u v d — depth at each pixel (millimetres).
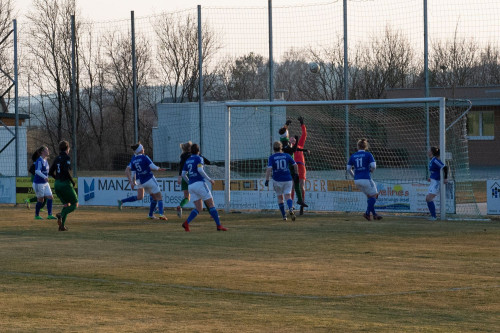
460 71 147875
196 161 57500
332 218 67938
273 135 85562
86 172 120875
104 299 30922
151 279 35688
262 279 35344
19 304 29953
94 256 44125
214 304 29719
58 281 35406
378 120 87625
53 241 52188
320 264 40000
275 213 74000
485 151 155000
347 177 76062
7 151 115625
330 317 27125
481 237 51844
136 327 25703
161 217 69375
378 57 103250
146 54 149375
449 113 83000
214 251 45906
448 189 68250
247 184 76625
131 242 51125
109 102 159000
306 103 70875
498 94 144875
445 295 31047
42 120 172625
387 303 29594
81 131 142750
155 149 115688
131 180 69688
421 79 107562
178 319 26969
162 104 113938
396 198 70062
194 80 155875
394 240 50562
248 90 121125
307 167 84562
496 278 35094
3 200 94125
